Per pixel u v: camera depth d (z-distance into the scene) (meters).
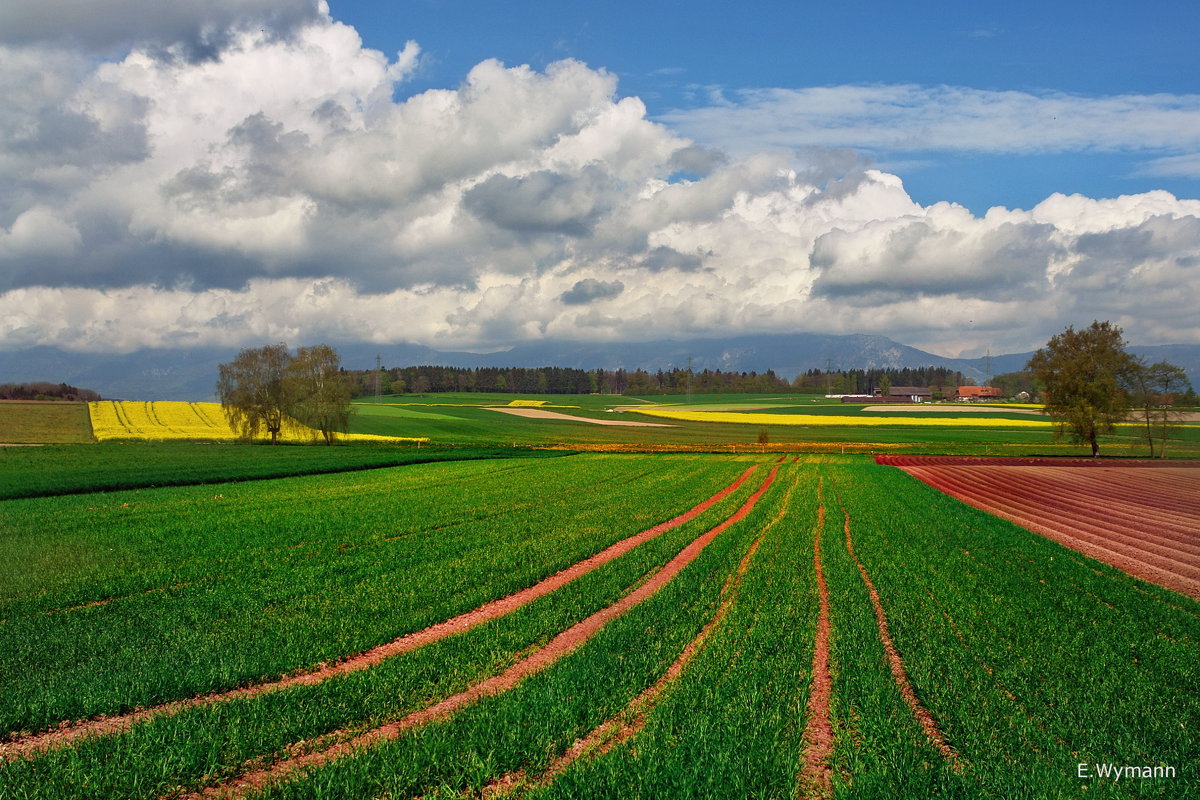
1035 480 54.78
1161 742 9.85
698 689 11.41
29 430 98.38
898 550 24.98
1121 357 78.56
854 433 116.31
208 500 37.94
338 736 10.03
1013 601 17.84
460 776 8.68
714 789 8.38
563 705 10.65
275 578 20.09
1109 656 13.53
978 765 9.02
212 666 12.77
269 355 93.75
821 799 8.52
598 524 30.05
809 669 12.54
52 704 10.89
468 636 14.45
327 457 64.62
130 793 8.43
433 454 68.75
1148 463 72.00
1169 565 24.17
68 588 18.98
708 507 36.50
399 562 22.34
